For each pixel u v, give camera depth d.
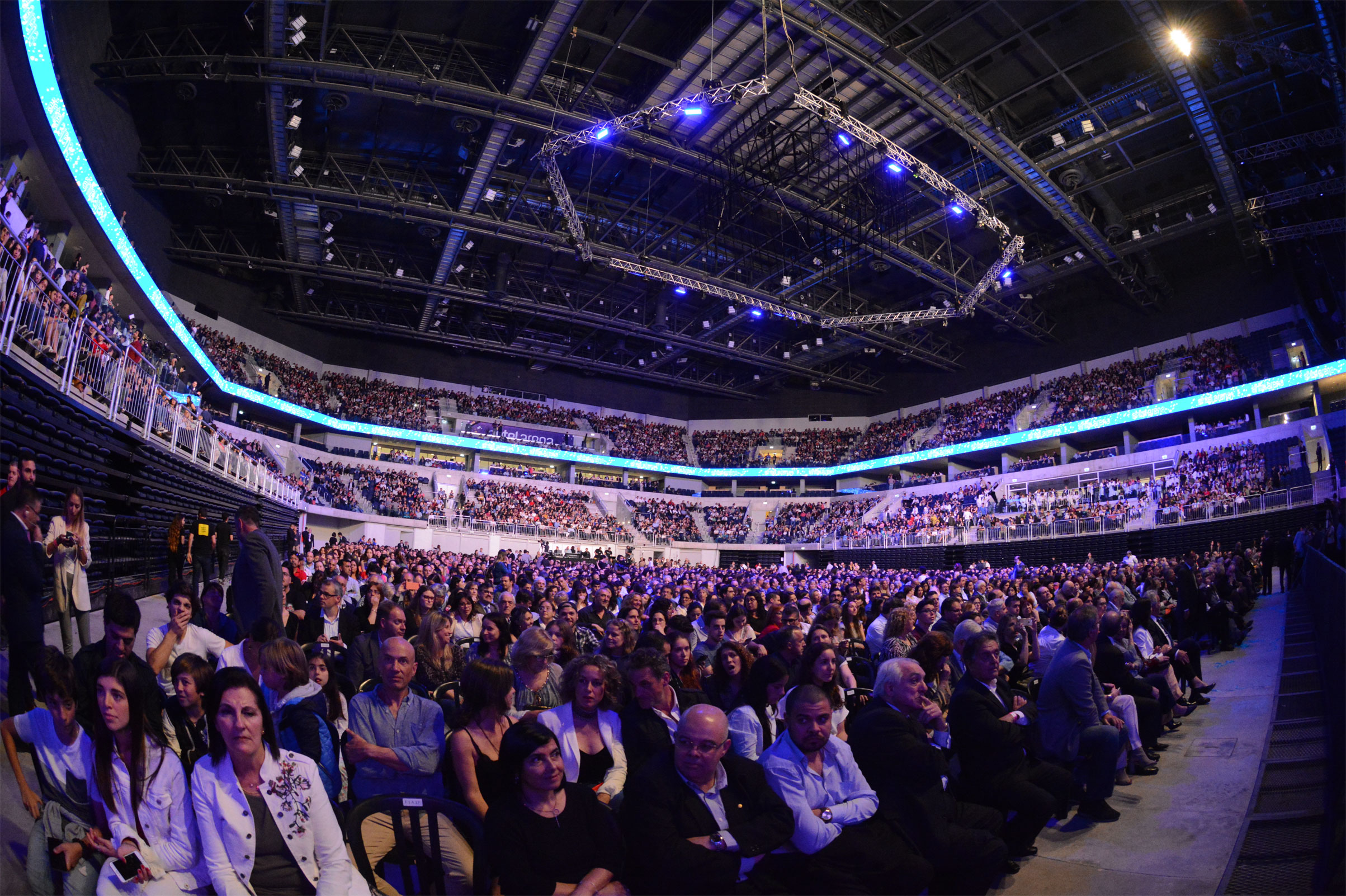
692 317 45.06
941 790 4.46
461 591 8.60
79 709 4.08
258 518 6.61
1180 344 39.75
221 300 38.53
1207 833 5.14
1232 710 8.48
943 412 49.75
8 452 8.11
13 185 18.72
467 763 4.02
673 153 28.41
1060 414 42.19
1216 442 34.25
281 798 3.31
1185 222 32.59
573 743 4.33
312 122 28.03
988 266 37.22
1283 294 36.03
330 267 35.91
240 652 5.55
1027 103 26.78
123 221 28.09
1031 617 10.52
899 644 7.35
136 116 27.50
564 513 48.28
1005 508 39.53
